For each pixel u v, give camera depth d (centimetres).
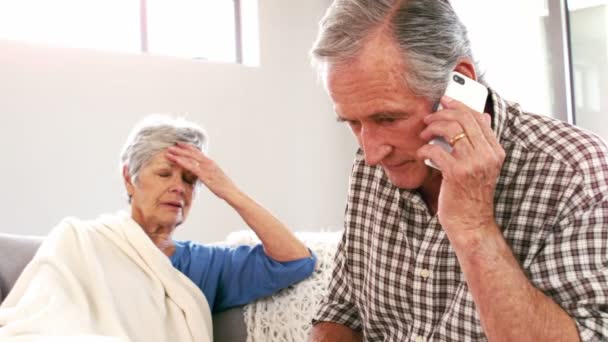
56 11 346
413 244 117
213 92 383
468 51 104
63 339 145
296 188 418
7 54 312
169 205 191
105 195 339
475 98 98
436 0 99
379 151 101
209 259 198
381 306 123
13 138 312
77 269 173
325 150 434
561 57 341
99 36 359
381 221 122
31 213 316
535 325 90
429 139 95
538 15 350
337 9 100
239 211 194
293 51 422
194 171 192
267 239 192
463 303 107
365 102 97
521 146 103
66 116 328
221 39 409
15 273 181
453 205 93
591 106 336
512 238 102
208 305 188
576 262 92
